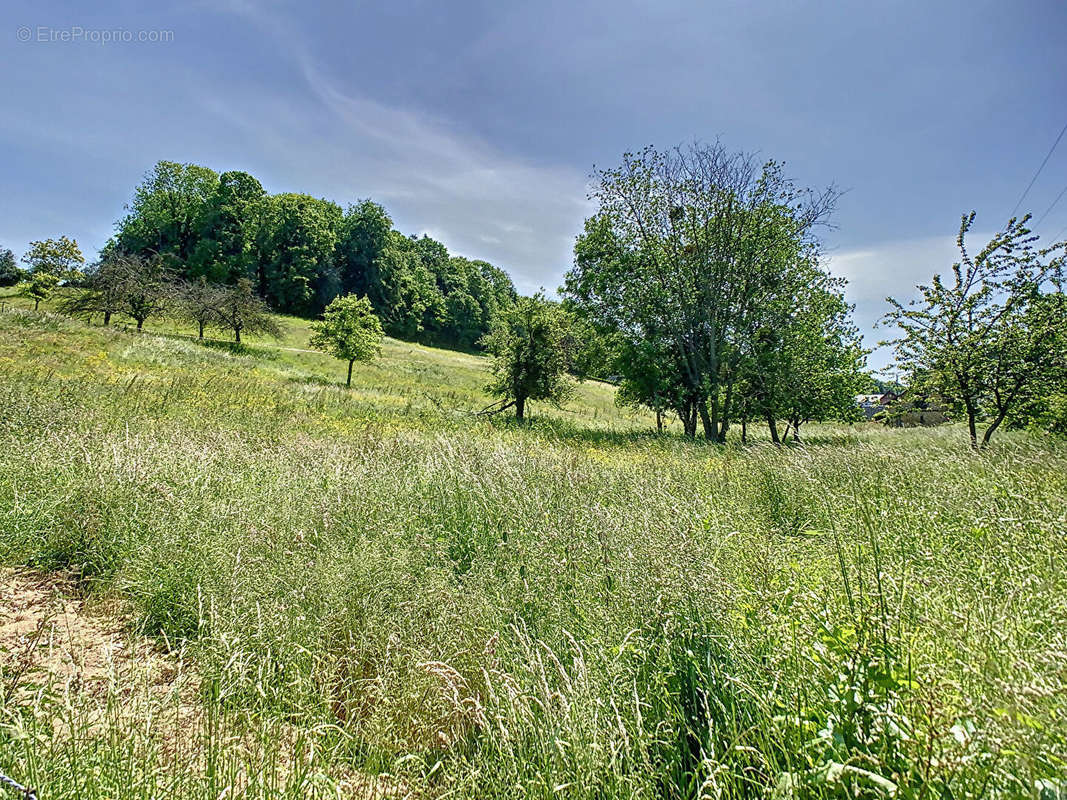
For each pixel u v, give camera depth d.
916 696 1.85
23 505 4.60
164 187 66.25
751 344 19.94
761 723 2.07
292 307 65.81
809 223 19.08
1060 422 12.00
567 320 22.81
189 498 4.85
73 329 23.83
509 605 3.40
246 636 2.92
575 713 2.16
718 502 5.83
